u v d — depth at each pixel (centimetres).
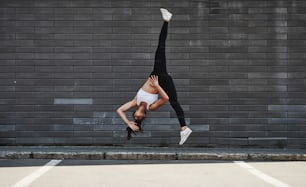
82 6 1224
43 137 1220
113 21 1224
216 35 1223
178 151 1129
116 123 1220
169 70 1217
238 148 1212
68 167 948
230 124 1222
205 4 1223
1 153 1087
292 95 1217
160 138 1220
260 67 1223
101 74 1221
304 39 1217
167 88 1209
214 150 1162
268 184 756
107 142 1220
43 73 1221
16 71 1220
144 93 1212
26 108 1220
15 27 1221
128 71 1218
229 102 1223
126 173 870
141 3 1220
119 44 1221
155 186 736
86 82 1220
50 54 1221
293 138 1219
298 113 1216
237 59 1223
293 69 1218
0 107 1219
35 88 1220
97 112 1220
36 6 1224
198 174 859
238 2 1220
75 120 1220
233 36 1223
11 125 1220
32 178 810
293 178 816
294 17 1223
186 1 1221
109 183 761
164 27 1202
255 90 1223
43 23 1223
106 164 997
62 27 1223
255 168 945
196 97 1220
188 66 1220
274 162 1045
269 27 1218
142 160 1069
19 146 1215
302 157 1077
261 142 1223
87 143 1220
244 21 1220
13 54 1220
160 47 1208
